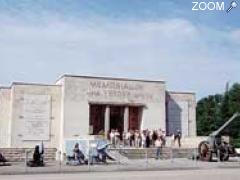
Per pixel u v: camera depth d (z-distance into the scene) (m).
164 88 55.09
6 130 51.72
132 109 54.31
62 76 51.59
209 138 40.16
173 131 56.72
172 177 23.81
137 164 34.47
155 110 54.28
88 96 51.44
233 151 41.28
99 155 35.62
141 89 53.94
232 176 24.56
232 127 79.62
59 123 51.66
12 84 50.66
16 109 50.12
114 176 24.59
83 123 50.91
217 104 103.12
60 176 24.97
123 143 47.94
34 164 32.41
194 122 58.16
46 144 50.81
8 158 38.78
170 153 43.81
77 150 35.25
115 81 52.84
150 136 48.16
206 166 33.53
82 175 25.73
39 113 50.97
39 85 51.31
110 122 53.12
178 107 57.53
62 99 51.22
